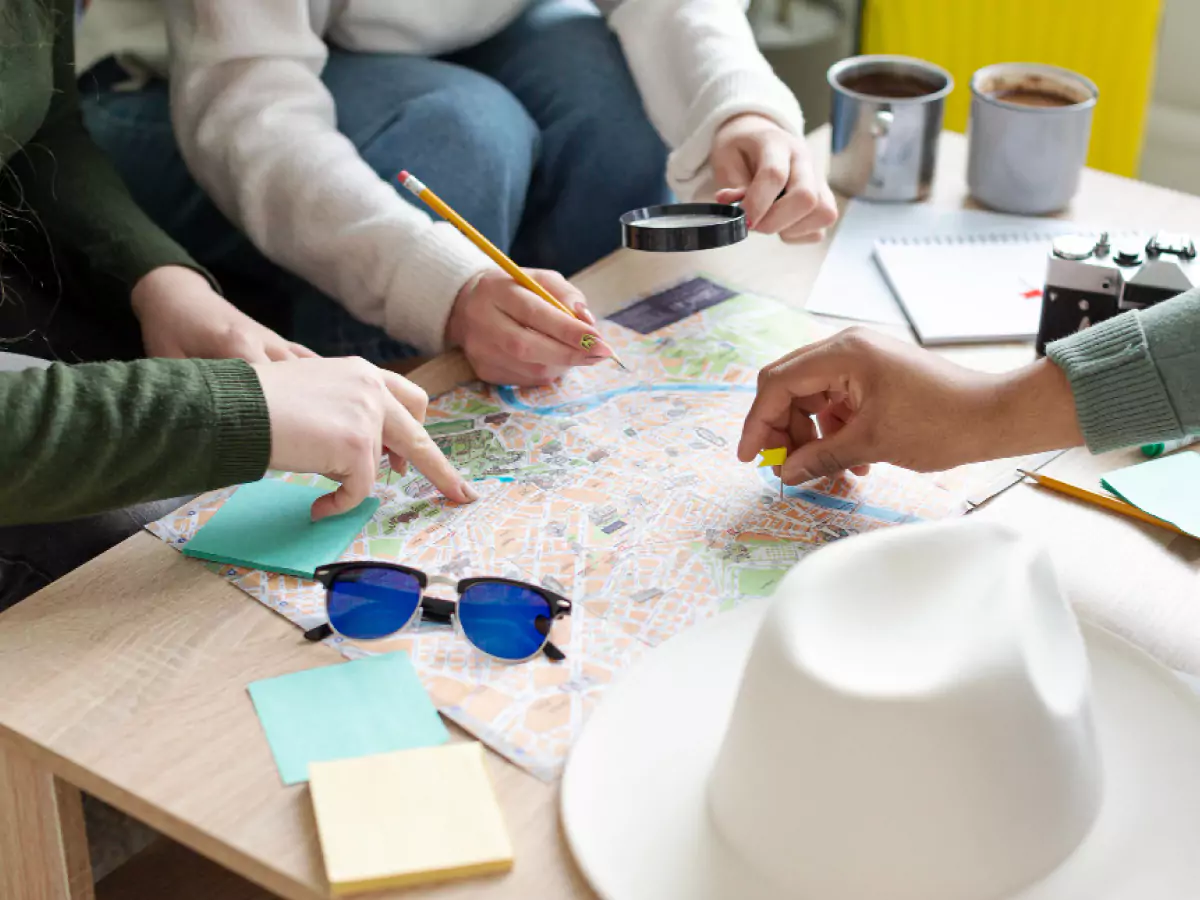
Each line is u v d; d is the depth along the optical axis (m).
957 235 1.36
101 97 1.77
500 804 0.71
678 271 1.31
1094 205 1.41
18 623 0.85
